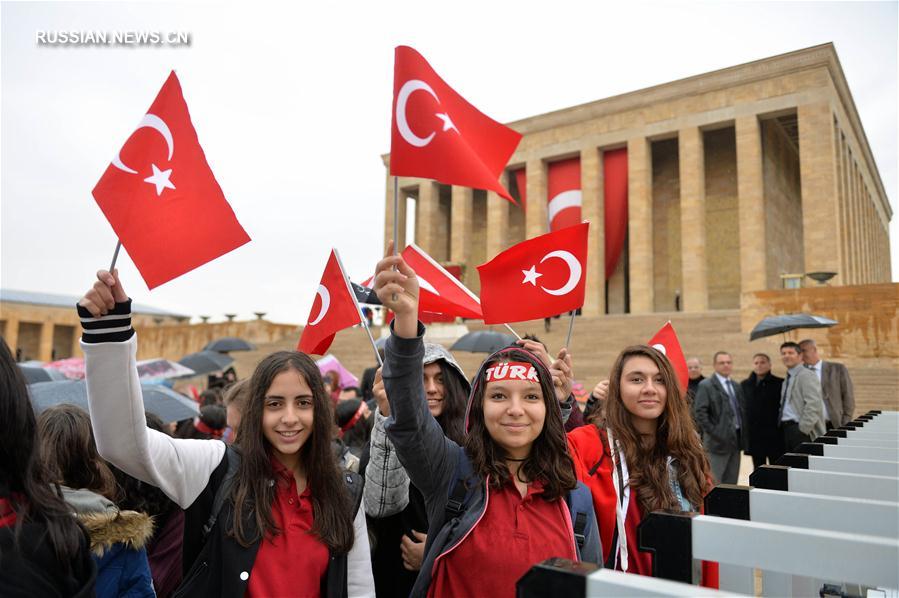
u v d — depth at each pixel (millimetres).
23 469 1793
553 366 3754
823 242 27594
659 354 3424
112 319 2322
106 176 2715
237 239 2885
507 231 37375
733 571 2264
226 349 17797
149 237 2719
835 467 2824
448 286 4715
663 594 1263
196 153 2912
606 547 3076
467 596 2350
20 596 1679
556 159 36125
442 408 3572
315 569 2508
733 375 18719
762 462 9188
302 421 2641
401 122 2986
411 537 3303
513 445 2533
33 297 53219
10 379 1796
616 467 3279
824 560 1636
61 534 1812
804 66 28812
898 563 1533
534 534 2420
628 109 33344
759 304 21734
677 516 1866
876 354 19234
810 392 8203
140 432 2359
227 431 5953
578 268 3953
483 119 3307
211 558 2453
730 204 33500
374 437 3258
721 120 30719
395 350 2457
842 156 31656
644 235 32031
